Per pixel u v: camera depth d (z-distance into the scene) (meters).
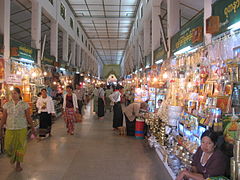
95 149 4.74
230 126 2.37
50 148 4.76
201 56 3.23
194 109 3.21
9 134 3.38
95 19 14.93
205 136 2.19
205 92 2.99
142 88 7.79
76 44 16.22
